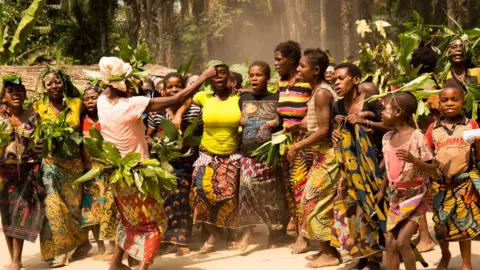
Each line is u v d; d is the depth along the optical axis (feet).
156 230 16.85
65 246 19.69
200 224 22.36
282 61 19.39
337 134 15.88
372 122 16.70
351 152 15.57
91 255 20.90
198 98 20.25
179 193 20.06
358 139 15.48
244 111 20.18
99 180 20.01
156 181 16.49
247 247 20.67
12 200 18.95
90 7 88.58
